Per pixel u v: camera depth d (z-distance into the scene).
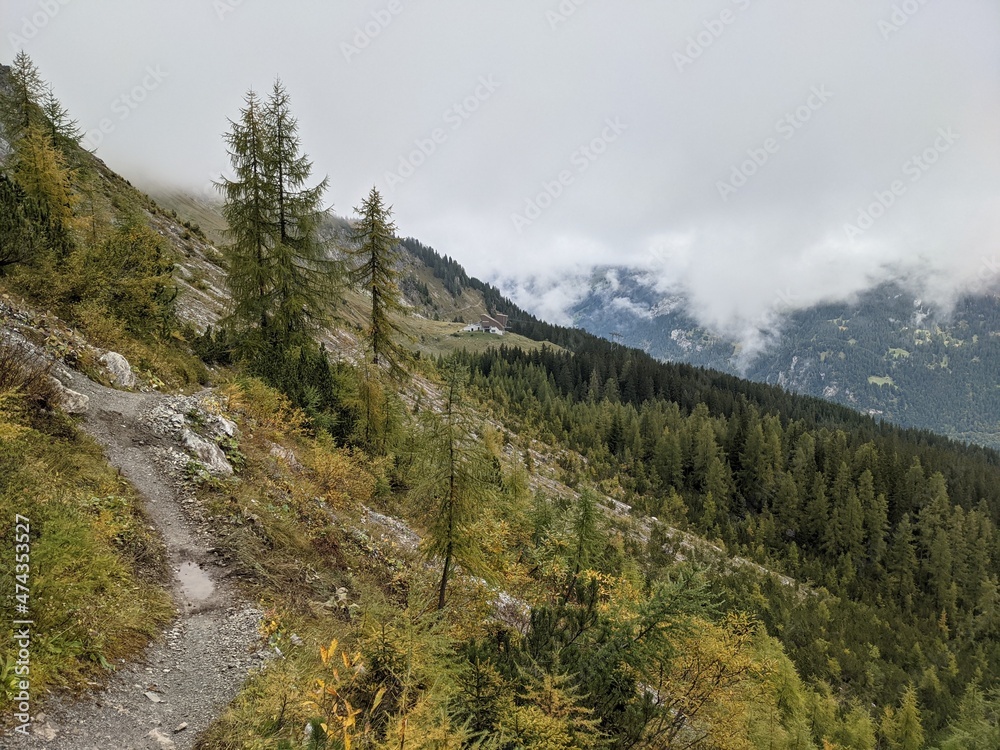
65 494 7.75
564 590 11.55
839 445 114.94
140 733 5.15
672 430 123.50
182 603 7.80
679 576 8.55
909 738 38.34
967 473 118.50
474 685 6.63
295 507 12.31
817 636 57.53
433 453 9.41
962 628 74.81
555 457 96.88
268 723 5.55
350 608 9.46
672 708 9.53
